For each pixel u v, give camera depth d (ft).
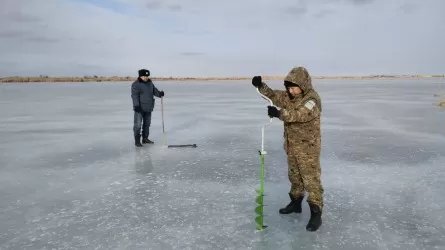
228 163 22.66
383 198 16.05
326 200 15.83
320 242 11.98
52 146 28.50
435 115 47.34
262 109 57.52
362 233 12.63
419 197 16.12
